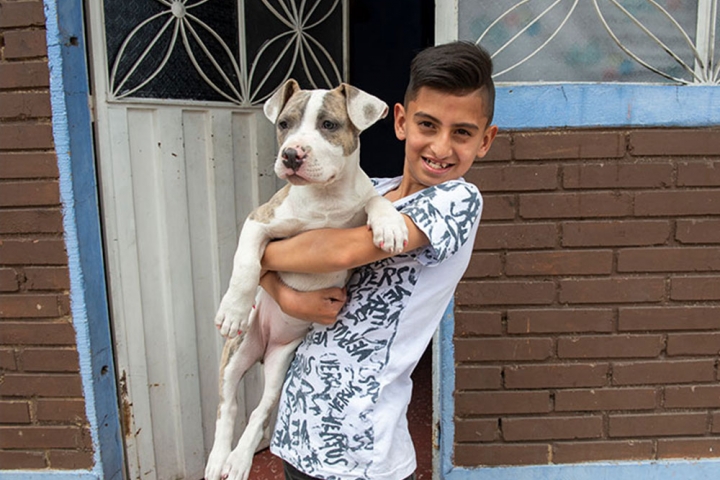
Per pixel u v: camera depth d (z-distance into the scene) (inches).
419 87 52.6
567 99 84.9
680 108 85.3
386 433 52.9
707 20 85.8
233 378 72.1
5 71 82.6
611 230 87.7
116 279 90.3
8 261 87.2
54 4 80.3
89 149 86.4
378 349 54.0
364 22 161.3
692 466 92.8
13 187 85.3
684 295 89.0
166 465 99.2
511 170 86.3
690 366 90.8
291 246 57.2
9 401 91.2
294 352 68.9
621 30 87.0
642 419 92.2
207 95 97.0
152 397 96.3
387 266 55.5
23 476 92.7
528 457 93.1
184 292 97.2
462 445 92.7
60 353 89.1
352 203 59.3
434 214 51.8
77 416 90.6
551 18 86.8
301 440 54.7
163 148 92.0
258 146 104.3
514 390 91.4
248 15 100.5
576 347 90.3
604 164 86.4
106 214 88.5
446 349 90.3
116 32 86.4
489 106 53.6
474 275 88.7
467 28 86.7
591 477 93.1
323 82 115.0
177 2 91.8
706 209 87.0
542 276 88.8
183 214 95.5
